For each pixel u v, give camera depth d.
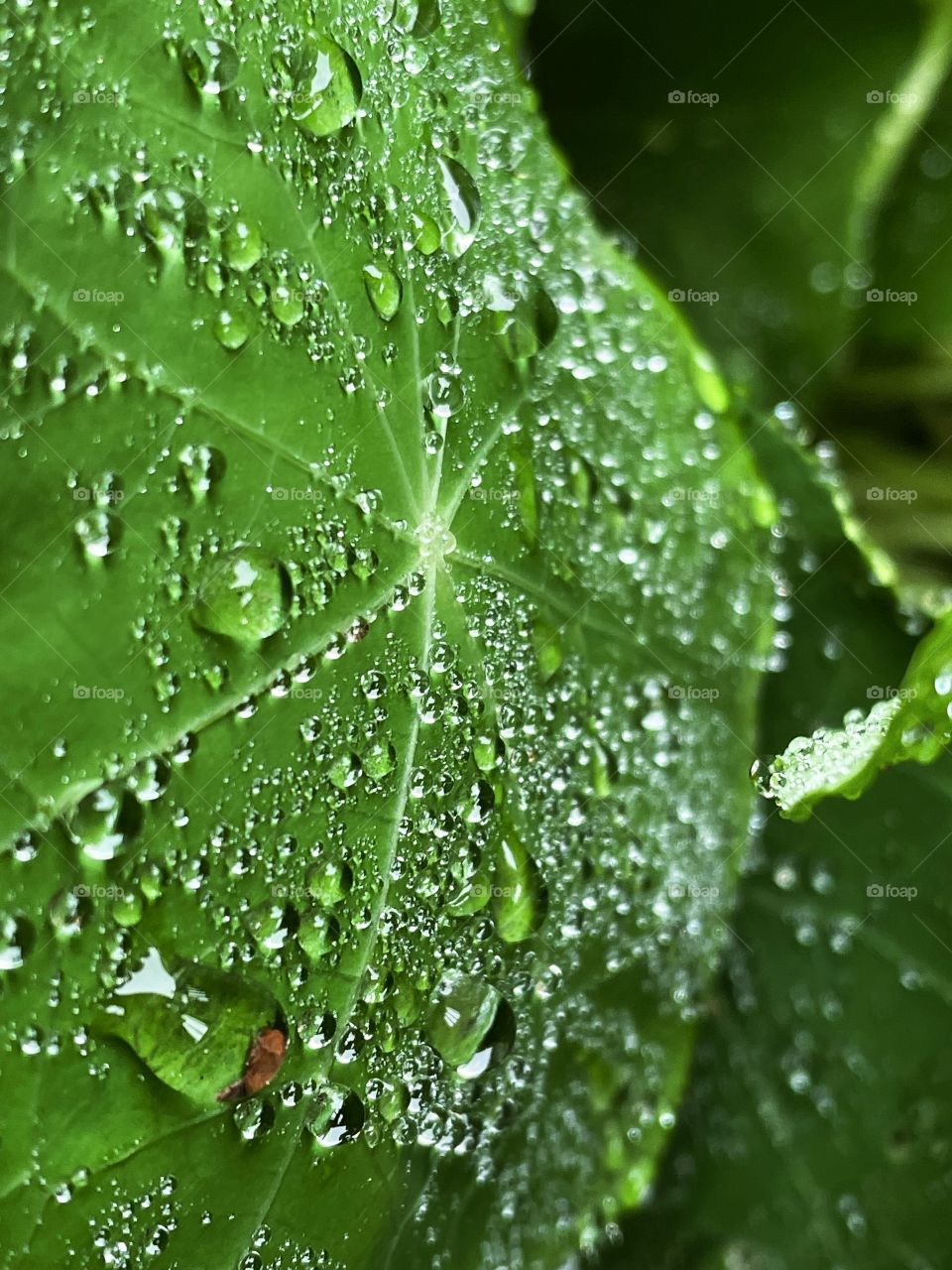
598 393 0.07
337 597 0.06
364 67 0.06
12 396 0.05
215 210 0.05
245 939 0.06
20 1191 0.05
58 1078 0.05
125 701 0.05
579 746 0.07
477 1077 0.07
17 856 0.05
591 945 0.07
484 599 0.06
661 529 0.08
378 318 0.06
